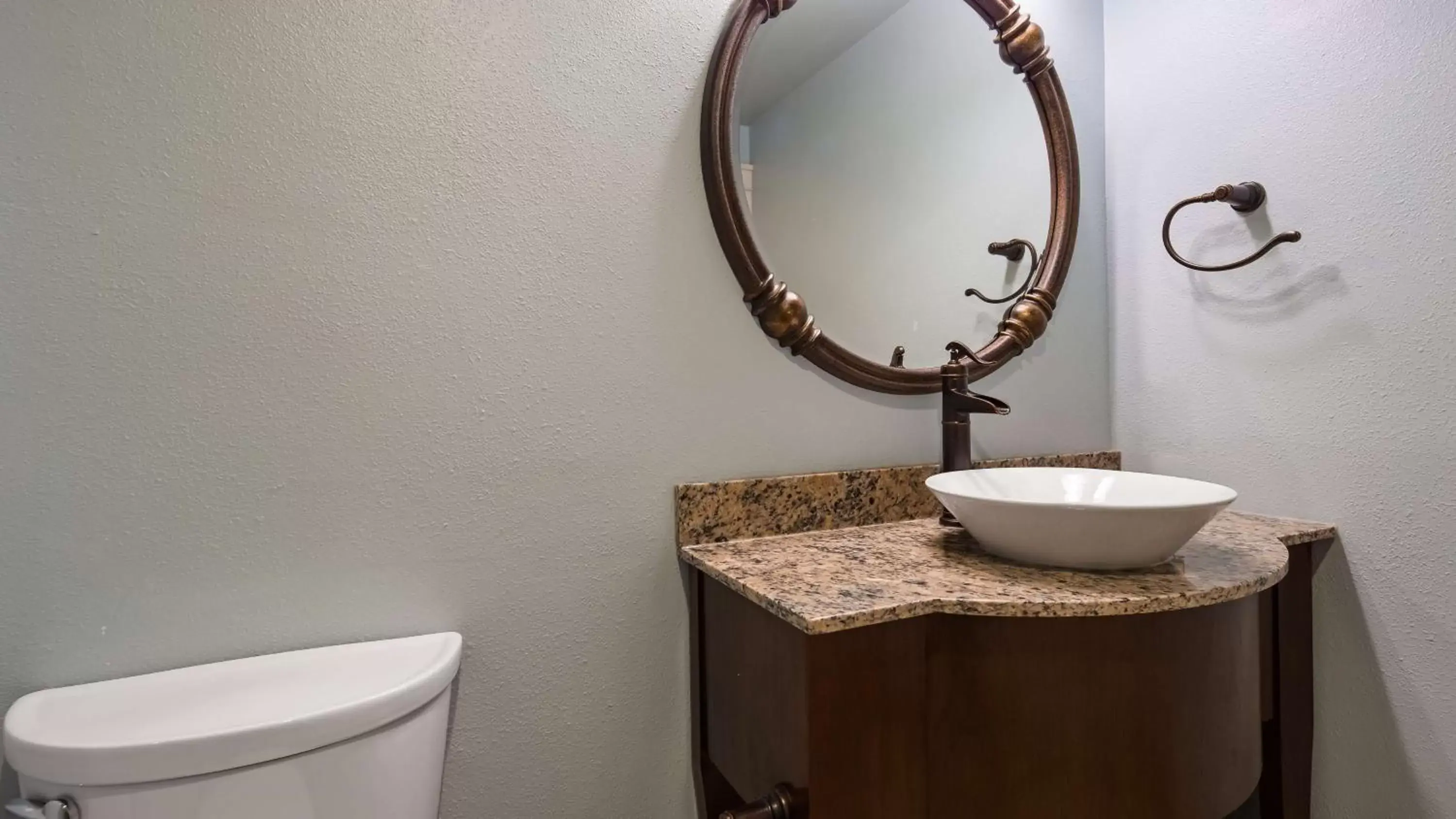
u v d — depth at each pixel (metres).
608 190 0.99
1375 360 1.03
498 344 0.93
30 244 0.73
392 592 0.88
